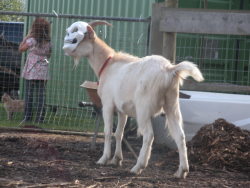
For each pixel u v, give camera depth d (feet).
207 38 49.70
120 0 55.98
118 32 54.60
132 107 29.22
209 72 49.75
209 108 36.11
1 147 35.53
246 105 36.04
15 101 51.01
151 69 27.94
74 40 31.81
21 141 38.22
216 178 28.48
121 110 30.01
